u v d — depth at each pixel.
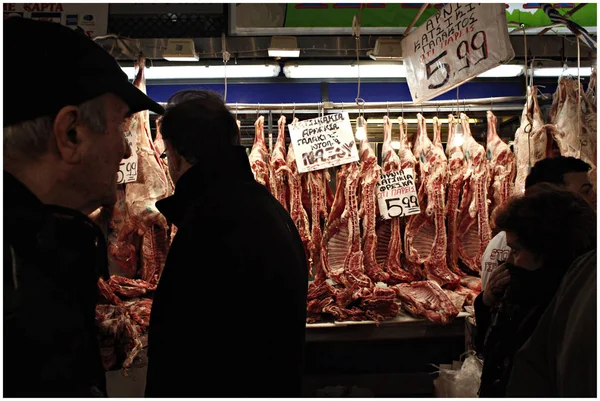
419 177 3.73
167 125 1.64
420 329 3.15
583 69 3.77
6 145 0.92
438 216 3.47
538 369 1.32
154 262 3.26
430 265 3.47
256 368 1.41
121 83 1.09
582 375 1.04
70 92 0.96
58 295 0.87
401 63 3.60
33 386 0.78
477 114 4.19
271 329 1.44
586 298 1.09
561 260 1.56
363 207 3.43
